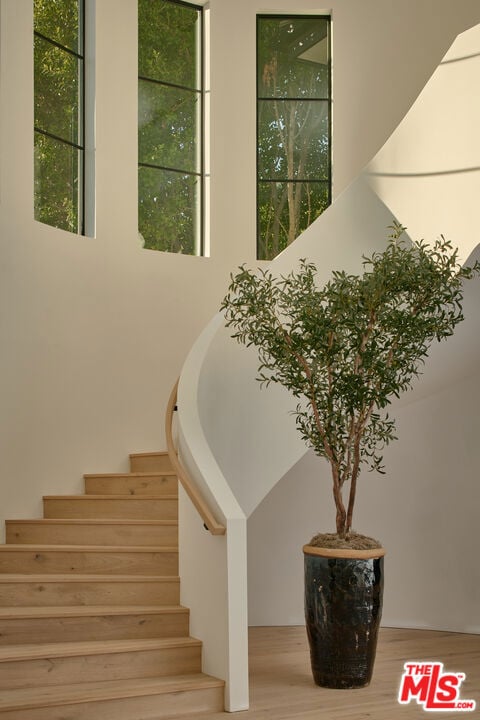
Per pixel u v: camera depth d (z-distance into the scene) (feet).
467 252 18.34
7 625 15.87
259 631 23.32
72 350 22.72
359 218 20.20
